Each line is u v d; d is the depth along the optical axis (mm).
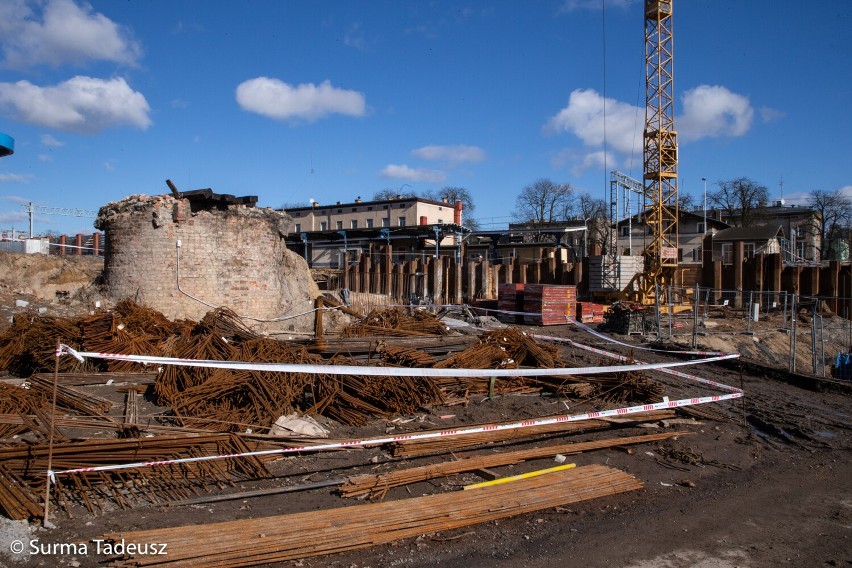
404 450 7812
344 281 44719
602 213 70312
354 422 9062
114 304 16969
